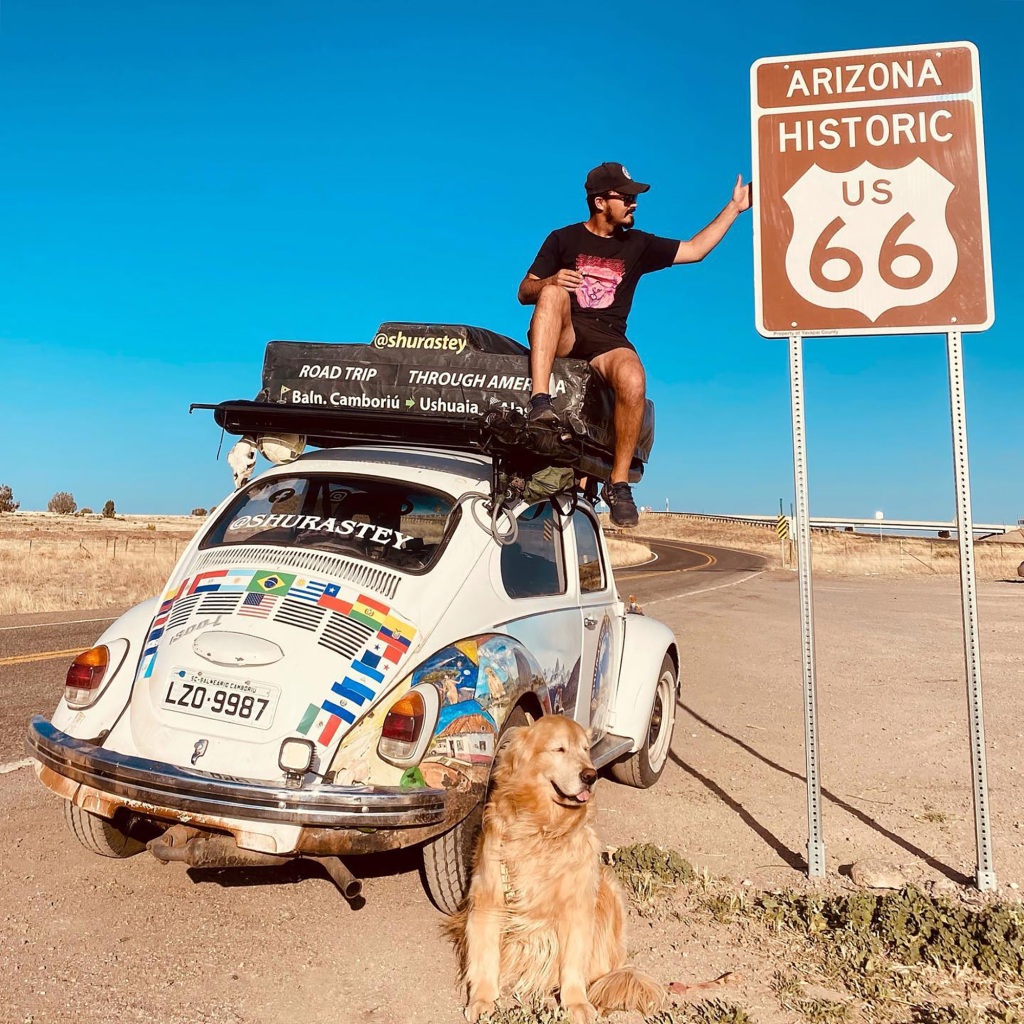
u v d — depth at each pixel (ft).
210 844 11.07
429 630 12.64
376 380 17.79
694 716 29.30
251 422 15.90
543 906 10.71
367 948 12.02
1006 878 15.20
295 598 12.69
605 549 20.35
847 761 23.62
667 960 11.91
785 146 16.17
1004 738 26.48
